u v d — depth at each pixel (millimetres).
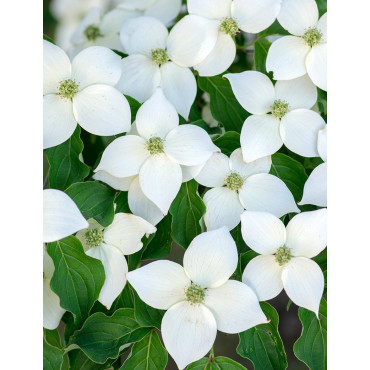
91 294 586
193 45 629
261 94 625
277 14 625
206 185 611
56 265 580
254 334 603
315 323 612
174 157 590
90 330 592
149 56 638
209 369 600
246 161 610
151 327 607
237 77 622
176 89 634
